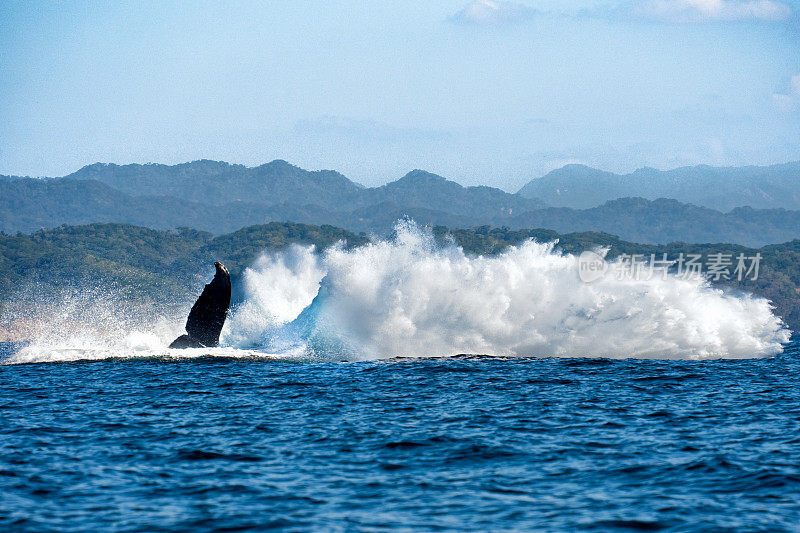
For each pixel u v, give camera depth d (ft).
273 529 153.69
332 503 168.55
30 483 182.19
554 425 239.91
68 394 296.92
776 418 251.80
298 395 290.35
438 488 178.50
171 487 179.42
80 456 205.77
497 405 271.28
